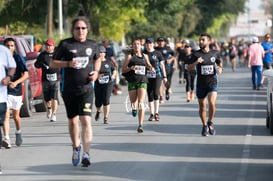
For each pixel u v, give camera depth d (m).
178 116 38.50
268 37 59.16
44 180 20.77
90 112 22.58
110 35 101.38
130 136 30.47
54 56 22.42
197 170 22.02
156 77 35.81
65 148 27.41
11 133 32.75
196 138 29.53
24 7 89.38
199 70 30.05
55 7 92.38
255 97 51.12
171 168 22.42
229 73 90.81
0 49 22.50
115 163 23.50
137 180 20.53
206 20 178.12
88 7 94.75
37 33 92.25
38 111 43.75
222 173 21.47
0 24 87.62
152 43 35.38
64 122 37.06
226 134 30.70
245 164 23.00
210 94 30.00
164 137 29.95
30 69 40.50
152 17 127.56
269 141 28.42
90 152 25.94
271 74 29.86
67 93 22.42
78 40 22.42
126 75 32.09
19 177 21.33
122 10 96.50
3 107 22.52
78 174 21.61
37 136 31.31
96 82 35.62
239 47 118.38
